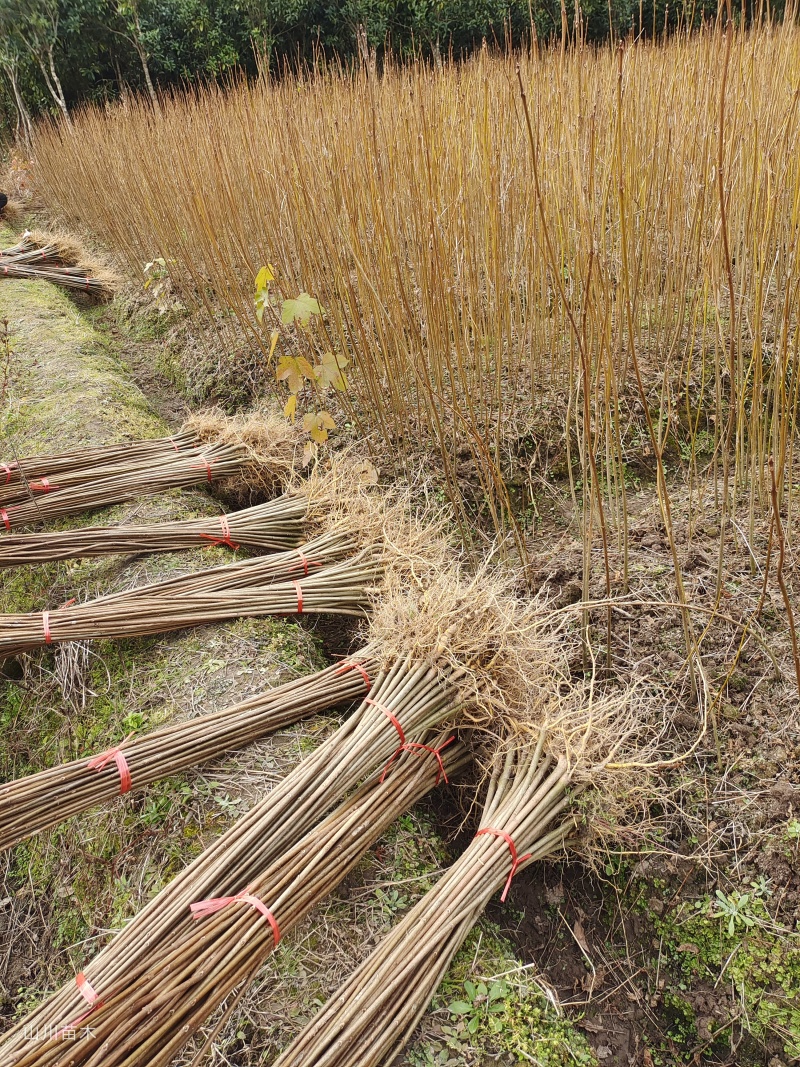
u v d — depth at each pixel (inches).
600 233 72.6
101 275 213.8
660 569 82.4
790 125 76.3
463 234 96.7
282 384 135.0
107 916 61.4
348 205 99.7
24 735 81.9
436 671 66.1
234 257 151.9
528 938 61.8
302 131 137.6
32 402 131.7
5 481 97.4
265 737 68.3
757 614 72.5
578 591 82.8
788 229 74.2
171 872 60.2
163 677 75.7
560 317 110.7
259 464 107.7
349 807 58.7
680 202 103.3
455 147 109.1
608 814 60.6
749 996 55.9
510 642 68.7
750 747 66.5
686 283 102.5
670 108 107.2
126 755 60.8
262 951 49.5
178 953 47.2
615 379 103.0
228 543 92.6
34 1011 46.2
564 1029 54.3
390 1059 47.7
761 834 61.3
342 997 48.5
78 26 385.4
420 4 339.6
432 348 95.4
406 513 98.7
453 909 52.2
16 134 412.5
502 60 153.9
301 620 85.3
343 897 58.1
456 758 66.9
